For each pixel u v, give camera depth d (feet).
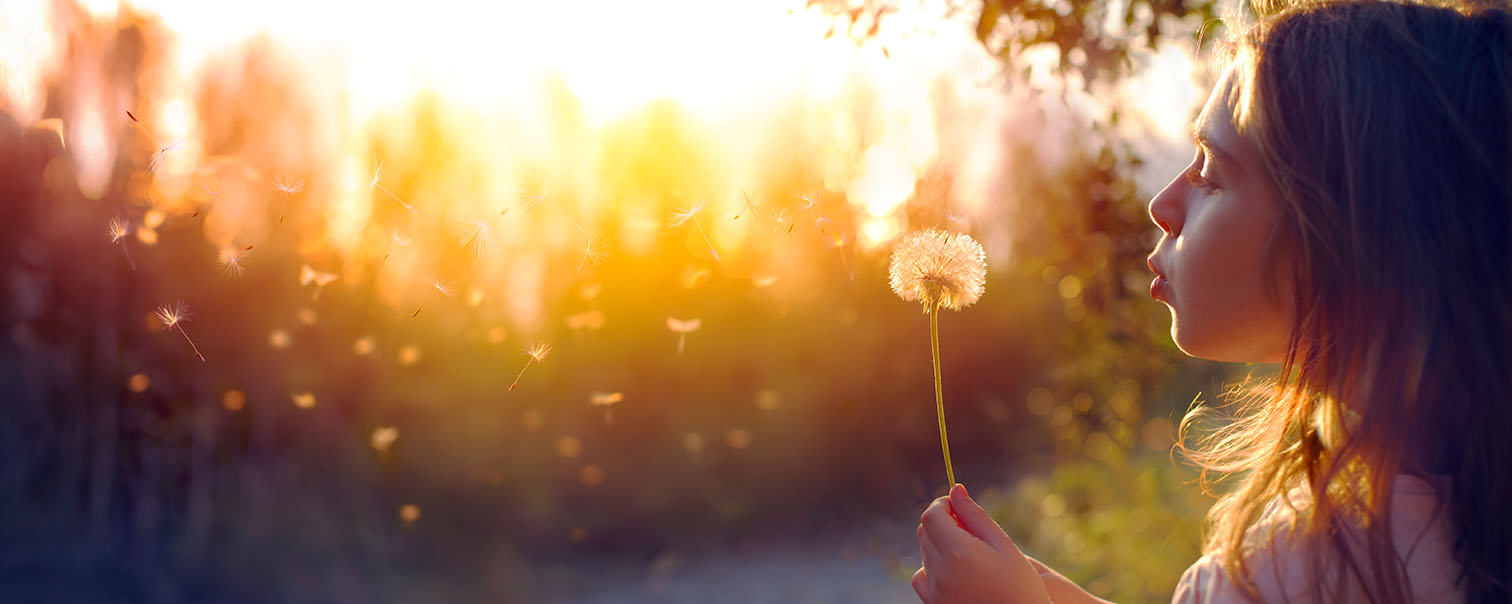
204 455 14.69
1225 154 2.55
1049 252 9.80
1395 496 2.33
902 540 19.61
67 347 14.25
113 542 14.37
